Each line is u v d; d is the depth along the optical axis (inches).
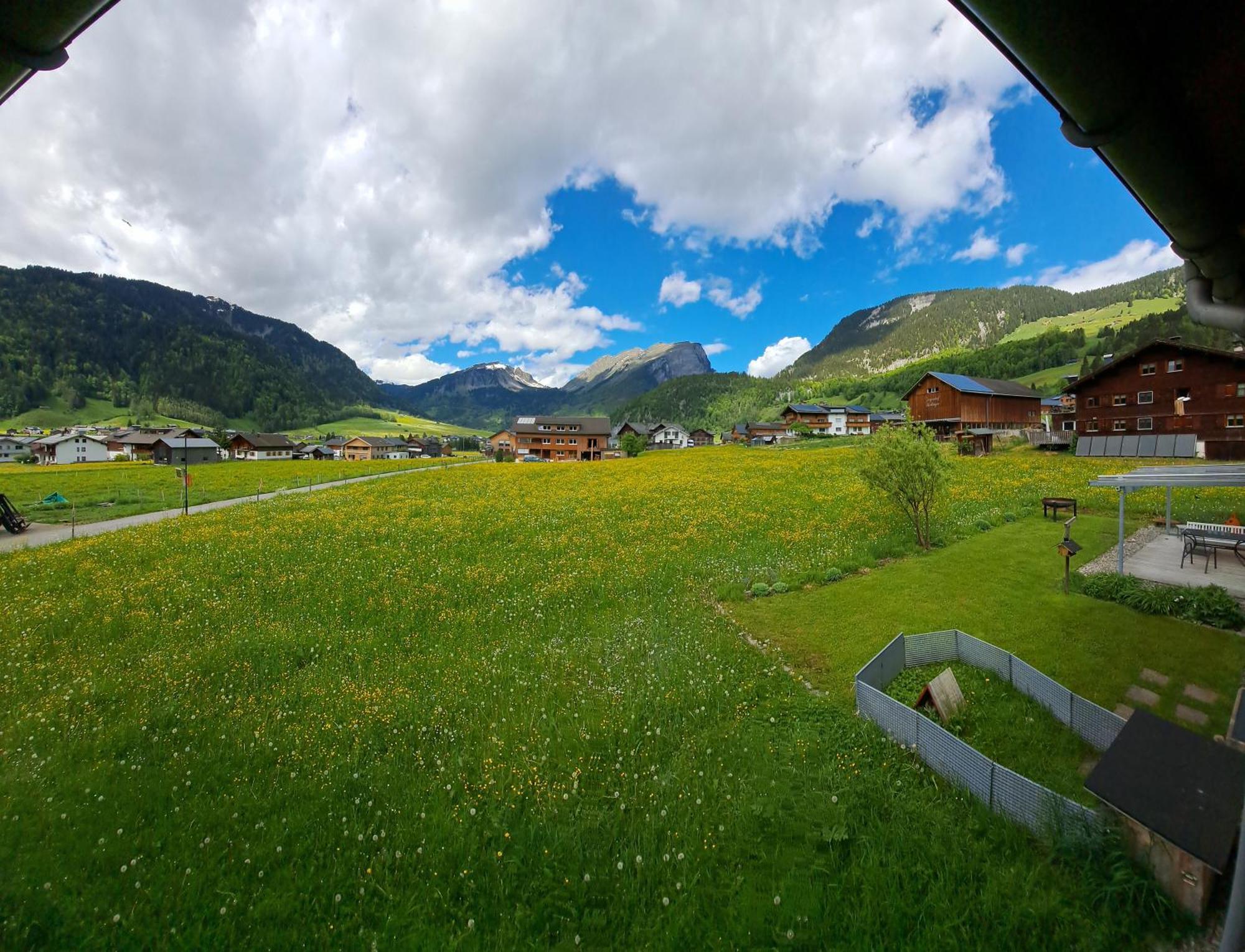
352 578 721.0
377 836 271.1
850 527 890.7
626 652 479.5
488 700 406.3
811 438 4079.7
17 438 5098.4
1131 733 231.8
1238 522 726.5
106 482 2476.6
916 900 221.3
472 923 219.9
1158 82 110.7
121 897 234.8
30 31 89.5
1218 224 140.0
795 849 251.0
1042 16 80.6
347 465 3809.1
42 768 324.2
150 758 341.4
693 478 1708.9
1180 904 200.7
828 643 474.6
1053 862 230.1
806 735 335.9
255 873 251.3
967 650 417.1
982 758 266.8
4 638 540.1
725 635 503.5
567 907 228.8
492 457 5027.1
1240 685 349.1
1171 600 468.4
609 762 326.3
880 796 277.3
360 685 437.4
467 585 690.8
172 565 813.9
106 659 485.1
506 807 288.7
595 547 872.9
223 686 439.8
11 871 244.5
